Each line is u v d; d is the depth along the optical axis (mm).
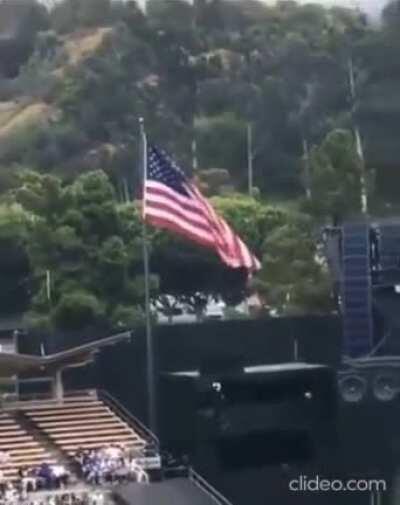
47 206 56062
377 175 83500
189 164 90812
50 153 89750
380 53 94875
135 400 44094
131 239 58781
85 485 39344
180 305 60281
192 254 60125
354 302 43781
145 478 40125
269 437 43406
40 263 55375
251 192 83125
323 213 67125
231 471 43188
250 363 44531
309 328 44688
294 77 96562
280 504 43281
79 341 46031
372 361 43312
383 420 43281
